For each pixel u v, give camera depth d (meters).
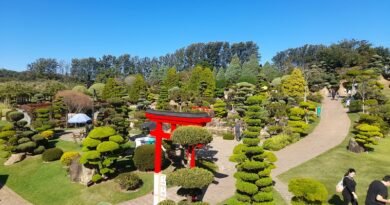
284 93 51.12
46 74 116.75
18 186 22.25
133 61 141.00
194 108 46.00
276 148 26.33
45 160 25.02
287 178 18.86
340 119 38.69
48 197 19.52
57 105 41.12
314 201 11.71
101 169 19.48
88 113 45.22
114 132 20.64
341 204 14.34
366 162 21.70
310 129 34.66
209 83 58.94
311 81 64.81
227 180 19.38
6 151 27.22
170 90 61.03
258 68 78.19
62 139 32.47
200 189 11.16
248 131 12.90
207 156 24.92
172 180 10.66
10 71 120.50
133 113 45.28
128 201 17.34
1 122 42.78
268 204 11.86
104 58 140.88
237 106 42.34
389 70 68.00
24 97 64.31
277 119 35.97
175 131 15.50
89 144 19.20
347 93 55.50
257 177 12.24
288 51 137.25
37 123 33.75
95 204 17.39
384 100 39.81
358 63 79.88
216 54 129.25
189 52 130.75
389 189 15.89
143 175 20.52
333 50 86.06
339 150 25.05
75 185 19.73
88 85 89.94
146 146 21.58
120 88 56.44
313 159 22.81
